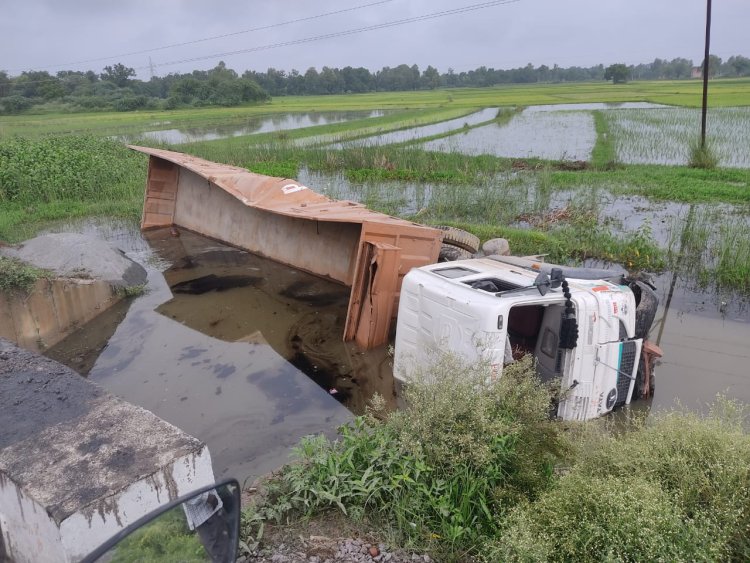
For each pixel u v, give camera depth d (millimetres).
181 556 2818
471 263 7000
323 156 25281
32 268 8867
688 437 4281
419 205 16297
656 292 9922
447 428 4504
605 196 17172
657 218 14508
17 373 4883
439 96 101438
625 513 3541
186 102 77375
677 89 85875
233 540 3117
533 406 4742
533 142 32250
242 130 44094
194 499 2914
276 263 12078
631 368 6078
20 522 3424
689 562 3416
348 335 8289
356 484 4309
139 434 3863
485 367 4992
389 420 5039
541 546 3492
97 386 4652
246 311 9586
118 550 2566
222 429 6277
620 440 4668
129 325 9141
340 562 3854
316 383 7262
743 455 4047
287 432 6203
